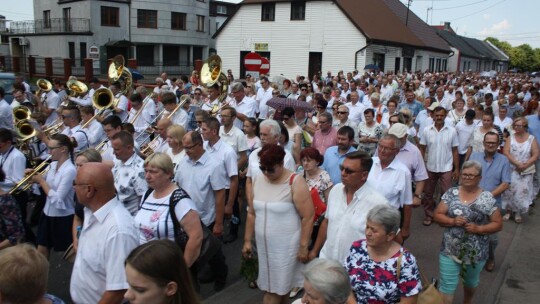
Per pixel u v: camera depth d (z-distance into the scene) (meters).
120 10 42.84
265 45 34.81
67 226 5.38
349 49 31.88
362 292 3.26
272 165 4.00
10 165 5.68
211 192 5.30
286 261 4.16
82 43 41.34
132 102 9.39
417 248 7.00
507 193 8.31
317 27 32.78
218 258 5.39
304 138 7.23
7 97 13.79
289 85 16.25
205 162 5.22
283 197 4.12
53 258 6.36
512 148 8.21
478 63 67.38
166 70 46.75
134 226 3.32
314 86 20.69
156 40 45.56
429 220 8.07
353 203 3.92
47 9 45.72
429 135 8.11
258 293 5.50
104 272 3.20
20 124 7.29
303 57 33.53
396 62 35.41
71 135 7.55
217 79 9.52
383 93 19.20
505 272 6.23
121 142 4.77
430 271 6.16
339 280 2.63
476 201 4.55
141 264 2.33
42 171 5.91
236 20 35.66
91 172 3.19
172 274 2.37
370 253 3.34
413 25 42.38
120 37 43.19
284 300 4.38
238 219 7.04
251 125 7.26
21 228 4.91
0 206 4.75
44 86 12.48
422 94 17.31
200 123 6.01
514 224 8.30
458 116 10.79
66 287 5.57
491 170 6.64
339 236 3.95
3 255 2.41
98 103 9.01
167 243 2.45
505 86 20.42
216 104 9.45
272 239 4.14
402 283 3.20
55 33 42.91
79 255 3.29
